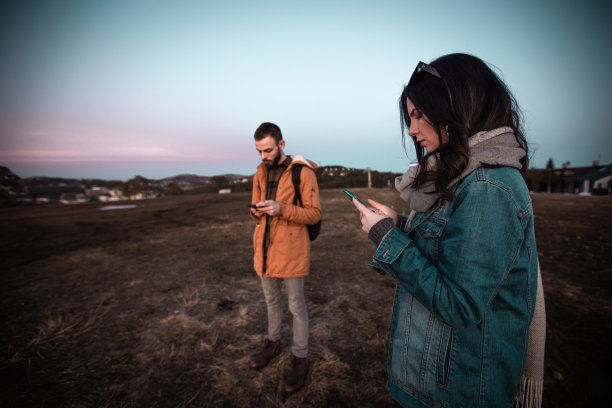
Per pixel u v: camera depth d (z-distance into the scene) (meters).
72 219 9.02
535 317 0.81
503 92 0.73
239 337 2.35
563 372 1.86
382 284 3.33
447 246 0.67
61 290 3.34
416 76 0.79
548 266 3.78
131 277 3.71
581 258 4.11
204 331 2.44
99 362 2.07
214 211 9.95
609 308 2.62
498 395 0.71
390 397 1.73
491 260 0.62
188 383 1.88
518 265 0.68
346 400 1.72
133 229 7.10
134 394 1.79
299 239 1.81
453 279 0.64
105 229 7.19
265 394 1.78
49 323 2.58
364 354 2.11
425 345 0.78
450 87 0.70
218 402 1.73
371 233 0.84
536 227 6.45
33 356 2.14
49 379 1.91
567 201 13.24
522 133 0.77
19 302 3.03
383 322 2.52
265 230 1.87
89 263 4.37
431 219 0.78
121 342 2.31
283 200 1.86
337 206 9.89
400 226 1.00
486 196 0.64
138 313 2.76
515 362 0.71
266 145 1.83
